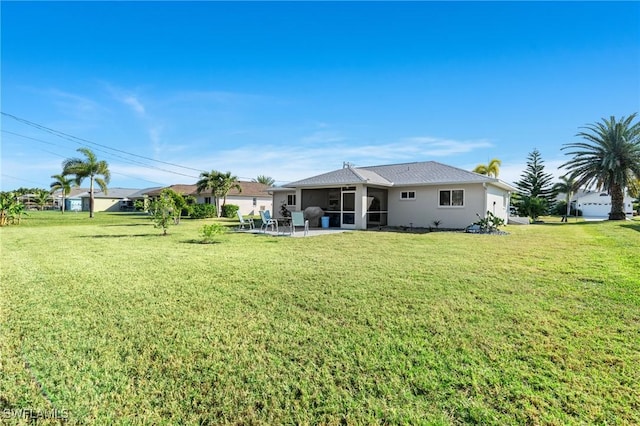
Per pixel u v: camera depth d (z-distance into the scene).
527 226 20.95
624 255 8.67
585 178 28.03
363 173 19.03
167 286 5.62
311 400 2.52
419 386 2.68
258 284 5.74
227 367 2.97
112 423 2.27
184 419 2.32
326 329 3.80
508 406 2.43
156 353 3.23
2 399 2.51
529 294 5.09
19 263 7.65
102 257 8.48
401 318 4.11
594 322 3.95
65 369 2.94
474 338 3.54
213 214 31.62
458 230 16.80
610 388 2.63
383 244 11.09
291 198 23.56
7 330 3.75
